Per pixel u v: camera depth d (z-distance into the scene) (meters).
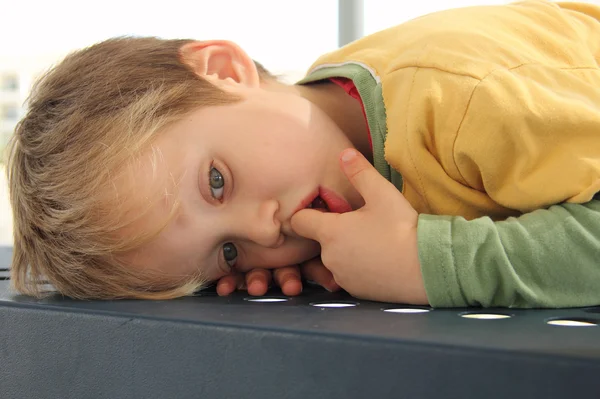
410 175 0.82
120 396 0.57
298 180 0.83
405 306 0.67
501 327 0.50
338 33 1.58
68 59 0.95
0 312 0.66
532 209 0.75
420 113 0.80
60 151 0.82
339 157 0.85
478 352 0.41
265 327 0.50
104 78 0.87
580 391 0.38
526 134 0.75
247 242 0.84
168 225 0.78
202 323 0.52
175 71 0.90
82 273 0.78
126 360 0.56
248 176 0.81
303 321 0.53
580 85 0.83
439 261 0.67
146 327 0.55
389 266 0.70
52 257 0.80
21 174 0.86
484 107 0.76
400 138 0.82
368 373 0.45
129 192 0.77
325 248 0.77
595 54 0.96
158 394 0.54
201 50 0.97
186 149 0.79
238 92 0.89
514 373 0.40
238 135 0.82
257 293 0.82
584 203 0.72
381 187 0.75
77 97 0.86
